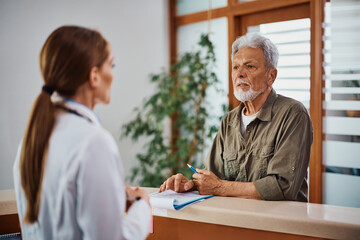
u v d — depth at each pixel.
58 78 0.77
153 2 3.54
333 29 2.54
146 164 3.46
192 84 3.19
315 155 2.66
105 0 3.24
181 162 3.38
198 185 1.28
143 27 3.51
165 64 3.69
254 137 1.42
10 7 2.71
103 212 0.69
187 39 3.59
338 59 2.53
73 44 0.76
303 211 1.03
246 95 1.42
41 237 0.77
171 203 1.12
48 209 0.75
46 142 0.75
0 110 2.68
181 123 3.30
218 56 3.33
